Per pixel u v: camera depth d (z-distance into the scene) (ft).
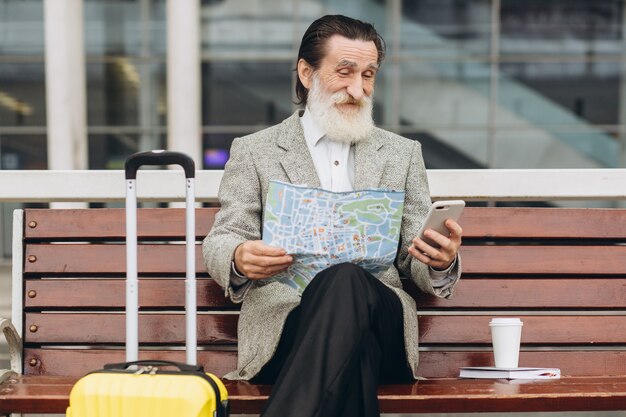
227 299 8.76
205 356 8.63
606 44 43.50
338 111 8.05
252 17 43.50
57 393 7.10
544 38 43.45
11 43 44.21
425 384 7.57
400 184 8.24
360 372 6.51
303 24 43.45
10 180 9.36
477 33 43.34
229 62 43.57
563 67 43.50
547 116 43.62
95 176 9.42
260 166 8.18
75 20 39.04
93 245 8.89
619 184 9.50
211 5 43.50
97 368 8.64
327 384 6.25
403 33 43.32
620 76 43.62
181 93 38.52
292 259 7.25
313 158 8.27
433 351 8.67
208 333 8.67
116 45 44.14
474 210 8.95
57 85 38.65
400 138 8.51
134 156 7.06
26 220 8.95
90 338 8.73
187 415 6.15
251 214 8.07
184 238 8.92
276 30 43.50
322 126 8.08
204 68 43.62
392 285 8.05
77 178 9.41
